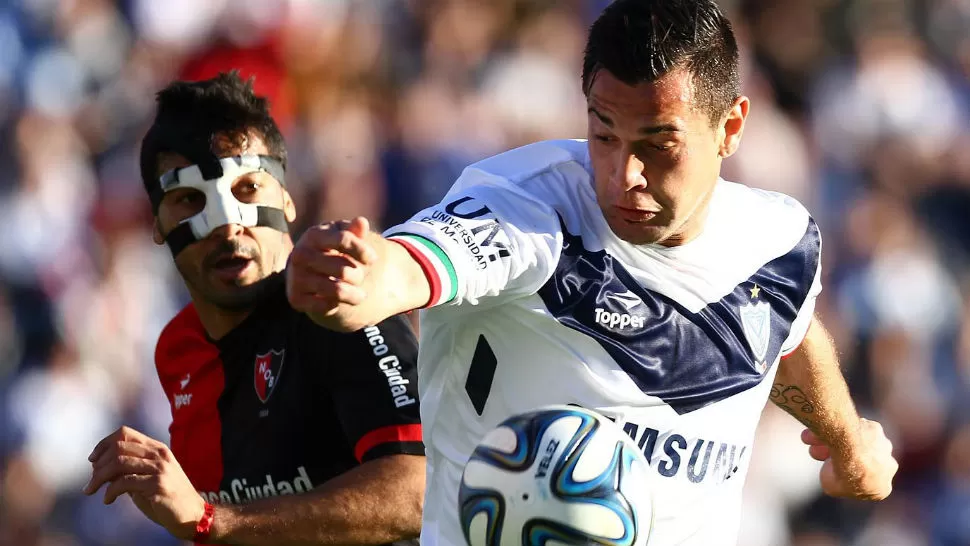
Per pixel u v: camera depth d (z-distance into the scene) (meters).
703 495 12.48
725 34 11.70
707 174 11.70
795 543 35.00
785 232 13.08
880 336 40.44
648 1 11.34
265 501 13.81
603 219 11.96
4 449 35.47
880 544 35.88
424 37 44.59
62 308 37.88
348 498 13.73
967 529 37.44
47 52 44.81
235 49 41.03
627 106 11.16
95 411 36.34
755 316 12.63
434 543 12.50
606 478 11.24
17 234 39.16
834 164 45.75
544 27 45.47
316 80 41.97
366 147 40.56
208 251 14.81
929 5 50.41
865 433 15.25
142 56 45.22
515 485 11.23
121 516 34.56
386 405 14.16
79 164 42.59
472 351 12.09
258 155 15.12
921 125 47.34
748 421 12.82
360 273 9.45
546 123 43.69
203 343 15.29
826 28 48.59
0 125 42.44
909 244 42.62
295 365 14.61
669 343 12.06
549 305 11.68
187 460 15.26
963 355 41.41
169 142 14.98
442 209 11.45
